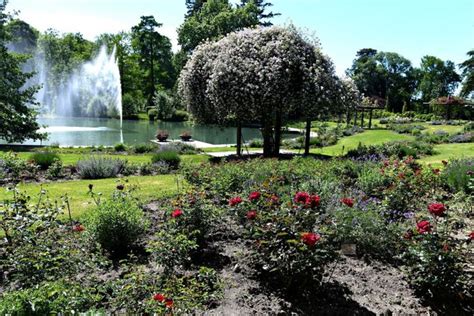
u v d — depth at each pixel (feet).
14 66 56.39
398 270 13.39
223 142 78.23
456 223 17.01
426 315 10.61
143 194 23.31
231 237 15.74
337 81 43.91
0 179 29.04
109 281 10.64
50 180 30.58
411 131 88.74
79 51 156.66
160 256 12.03
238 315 10.22
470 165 25.26
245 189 20.63
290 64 40.91
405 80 201.67
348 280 12.46
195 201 15.11
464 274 11.46
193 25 129.90
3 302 7.87
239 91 41.50
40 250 11.44
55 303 8.04
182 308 9.24
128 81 151.74
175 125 116.57
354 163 28.94
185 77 48.44
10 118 54.08
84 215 17.20
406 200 19.62
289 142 69.31
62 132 87.35
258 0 149.59
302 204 11.94
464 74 125.29
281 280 11.80
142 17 155.43
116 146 53.78
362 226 15.31
